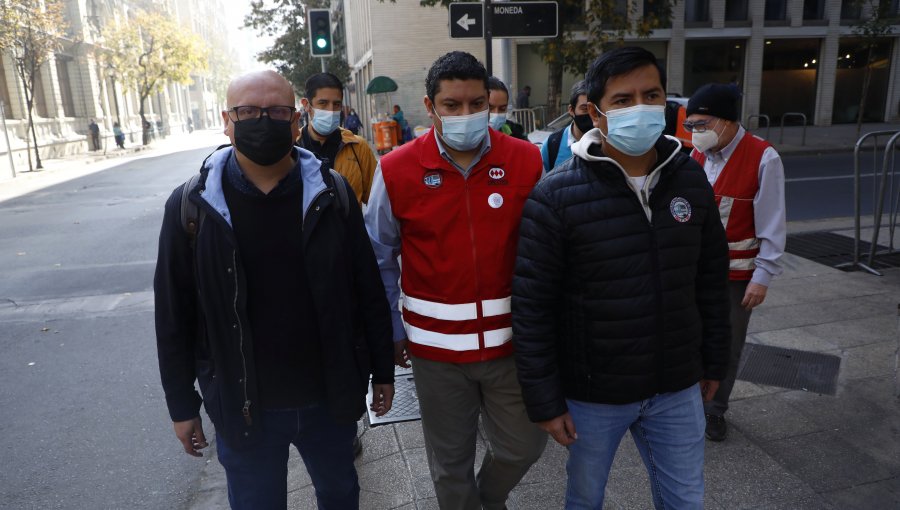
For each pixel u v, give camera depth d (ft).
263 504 7.02
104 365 16.26
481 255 7.28
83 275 24.97
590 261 6.43
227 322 6.36
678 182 6.60
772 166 9.89
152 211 40.04
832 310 16.62
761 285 10.03
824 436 10.87
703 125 9.98
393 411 12.10
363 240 6.98
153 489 10.93
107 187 54.54
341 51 119.03
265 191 6.38
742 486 9.60
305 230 6.33
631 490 9.69
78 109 111.65
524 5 19.99
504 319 7.42
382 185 7.48
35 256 28.53
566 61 43.75
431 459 8.01
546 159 10.84
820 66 76.48
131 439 12.60
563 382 6.90
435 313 7.45
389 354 7.26
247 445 6.63
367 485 10.19
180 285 6.46
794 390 12.50
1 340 18.20
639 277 6.40
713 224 6.92
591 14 43.34
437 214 7.26
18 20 71.31
